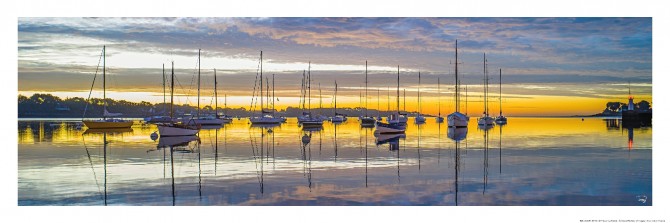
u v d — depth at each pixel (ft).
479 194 60.95
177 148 119.44
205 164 87.30
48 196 60.29
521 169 80.64
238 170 79.77
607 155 100.58
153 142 139.74
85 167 83.41
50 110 301.02
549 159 93.97
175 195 60.54
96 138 156.87
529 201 57.31
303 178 71.92
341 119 366.63
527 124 296.30
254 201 57.47
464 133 189.26
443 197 59.36
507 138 155.63
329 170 79.77
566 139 147.84
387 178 71.87
